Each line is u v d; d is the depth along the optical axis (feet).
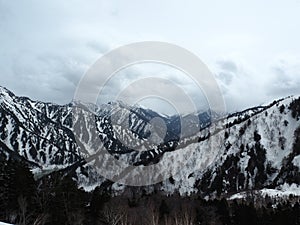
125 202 216.74
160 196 255.29
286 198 364.38
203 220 204.44
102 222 197.16
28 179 192.34
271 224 208.64
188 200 262.06
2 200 187.52
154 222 178.81
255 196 392.47
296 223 207.72
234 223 213.87
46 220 184.34
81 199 208.74
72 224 190.08
